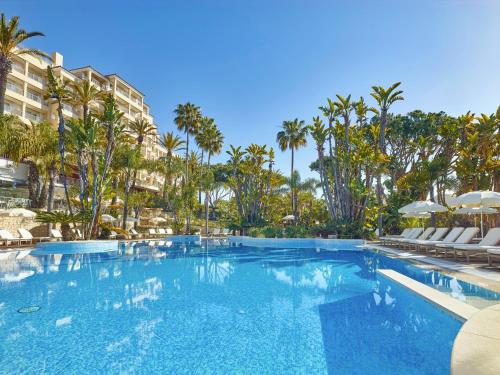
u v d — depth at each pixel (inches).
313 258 543.5
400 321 198.4
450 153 1203.2
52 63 1641.2
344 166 933.8
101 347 163.6
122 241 958.4
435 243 474.3
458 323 180.7
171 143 1860.2
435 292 235.3
